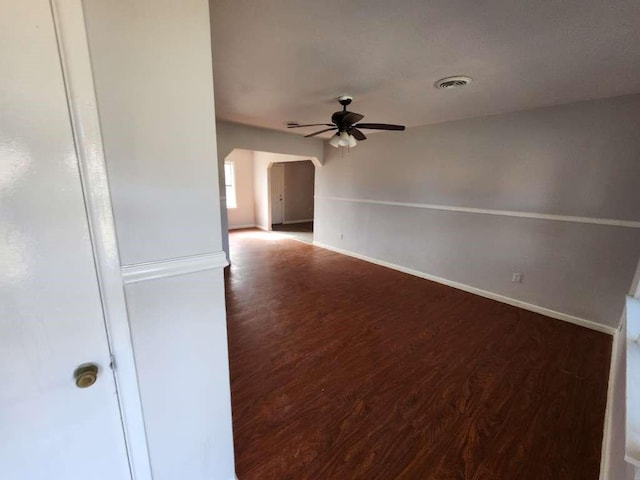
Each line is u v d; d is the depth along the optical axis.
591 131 2.79
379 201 4.98
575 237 2.98
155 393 0.99
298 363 2.32
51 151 0.69
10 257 0.69
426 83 2.50
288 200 9.48
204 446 1.17
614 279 2.79
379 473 1.46
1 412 0.74
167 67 0.81
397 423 1.76
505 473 1.47
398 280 4.34
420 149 4.27
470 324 3.00
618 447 1.32
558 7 1.42
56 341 0.78
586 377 2.20
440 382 2.12
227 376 1.16
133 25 0.74
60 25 0.65
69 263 0.76
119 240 0.81
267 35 1.74
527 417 1.82
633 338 1.58
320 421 1.76
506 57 1.97
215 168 0.94
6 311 0.70
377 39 1.77
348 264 5.14
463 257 3.94
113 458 0.95
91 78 0.71
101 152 0.75
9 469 0.78
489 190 3.58
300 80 2.49
